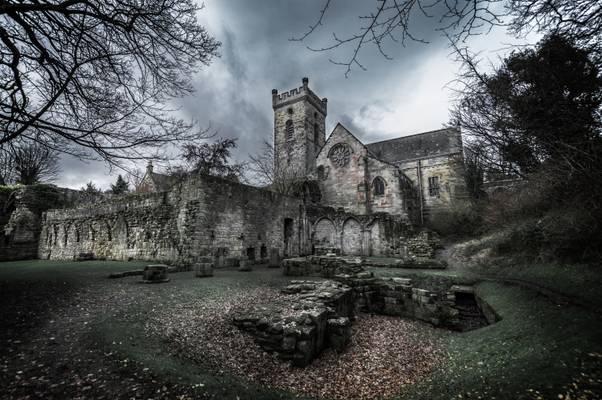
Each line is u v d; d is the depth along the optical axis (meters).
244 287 8.84
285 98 45.19
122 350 4.24
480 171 11.16
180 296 7.49
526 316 5.76
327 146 34.91
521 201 9.78
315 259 11.54
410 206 31.62
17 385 3.31
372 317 8.79
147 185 32.00
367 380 4.73
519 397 3.25
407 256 17.38
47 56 5.44
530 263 8.73
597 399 2.90
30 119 5.25
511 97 6.03
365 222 22.55
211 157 30.08
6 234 21.81
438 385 4.13
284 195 20.66
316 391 4.26
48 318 5.49
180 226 14.51
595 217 6.03
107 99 6.10
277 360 4.88
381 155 39.91
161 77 6.48
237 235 16.14
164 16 6.01
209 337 5.12
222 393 3.54
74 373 3.62
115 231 17.81
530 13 3.80
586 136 5.24
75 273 11.12
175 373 3.79
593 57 4.74
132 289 8.13
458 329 7.81
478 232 18.69
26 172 26.91
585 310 4.90
